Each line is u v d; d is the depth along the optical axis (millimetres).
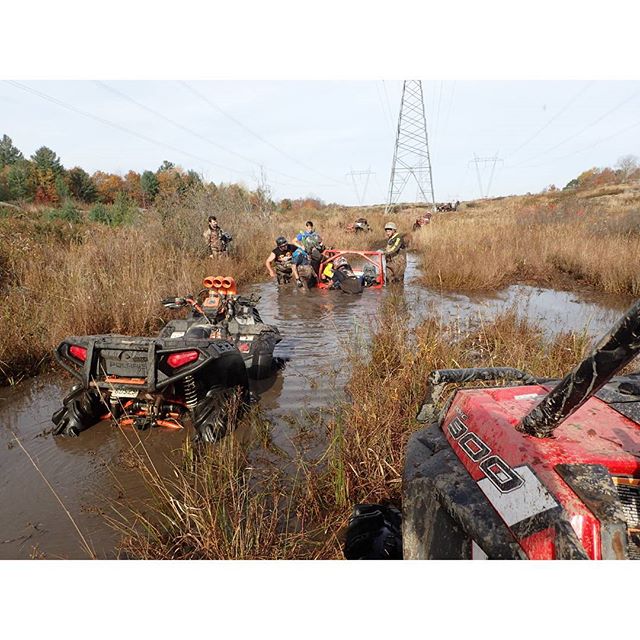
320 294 11086
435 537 1720
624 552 1227
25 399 4973
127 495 3221
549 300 10031
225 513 2920
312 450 3799
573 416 1730
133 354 3914
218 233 13555
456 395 2158
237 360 4281
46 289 8039
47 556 2631
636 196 35312
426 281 12195
